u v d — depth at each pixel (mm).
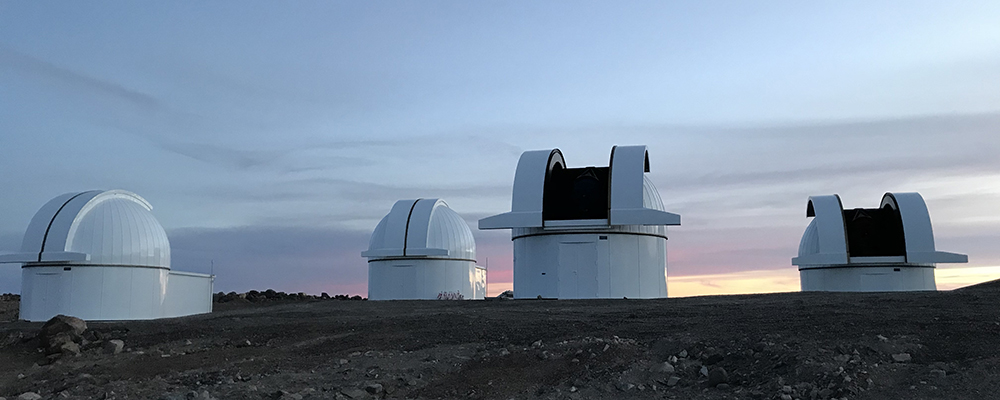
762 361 14016
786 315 18562
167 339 19922
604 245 31203
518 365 15258
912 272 35906
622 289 31078
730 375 13766
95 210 30094
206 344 19234
